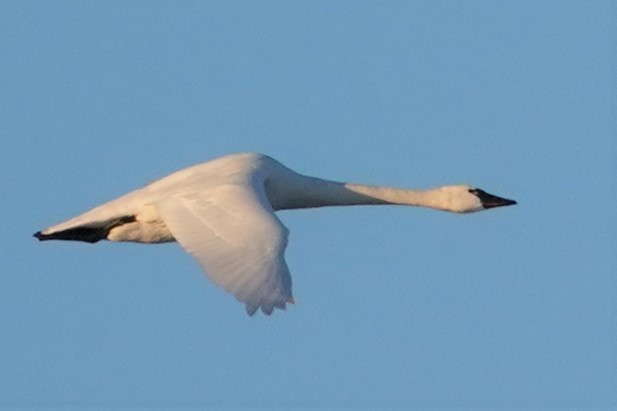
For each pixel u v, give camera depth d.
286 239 26.64
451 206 32.62
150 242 29.61
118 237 29.56
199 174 29.20
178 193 28.27
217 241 26.78
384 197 31.86
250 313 25.56
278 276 25.92
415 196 32.38
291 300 25.70
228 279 26.00
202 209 27.62
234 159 29.81
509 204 32.66
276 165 30.41
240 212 27.31
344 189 31.17
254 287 25.81
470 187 32.81
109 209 29.41
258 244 26.47
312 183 30.83
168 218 27.77
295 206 30.89
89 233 29.55
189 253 26.83
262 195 28.17
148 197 29.25
